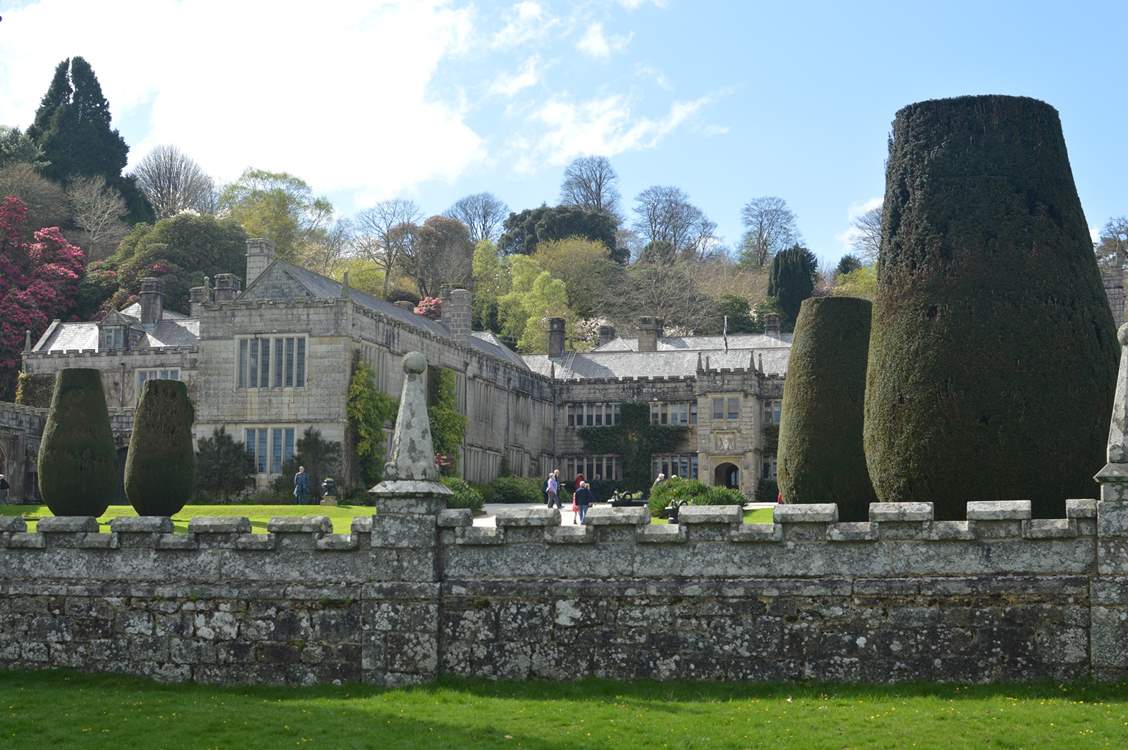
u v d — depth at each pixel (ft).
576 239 451.12
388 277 414.41
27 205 336.29
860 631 55.83
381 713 54.03
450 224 444.14
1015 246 65.16
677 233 519.60
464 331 257.75
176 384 140.77
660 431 282.36
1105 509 53.42
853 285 409.90
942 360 64.54
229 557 62.54
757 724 50.42
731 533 57.52
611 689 56.95
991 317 64.13
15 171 344.28
